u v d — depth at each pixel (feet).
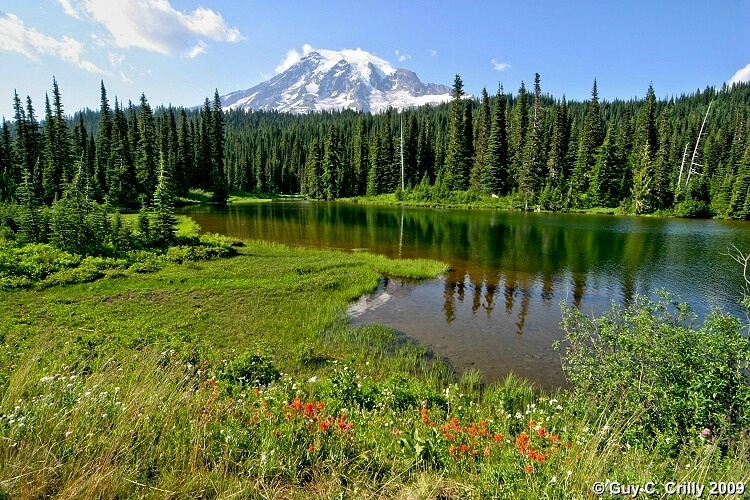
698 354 21.42
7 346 32.30
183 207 242.99
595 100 246.27
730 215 195.00
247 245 108.58
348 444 14.97
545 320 55.42
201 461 12.70
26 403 14.53
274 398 20.79
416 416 21.67
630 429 18.79
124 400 15.96
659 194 215.51
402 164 298.97
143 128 252.42
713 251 108.37
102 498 10.65
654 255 103.35
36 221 88.38
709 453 15.62
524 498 12.35
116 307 53.21
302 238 129.39
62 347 34.12
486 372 39.09
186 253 86.07
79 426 13.05
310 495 12.19
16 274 63.98
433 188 276.00
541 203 232.53
